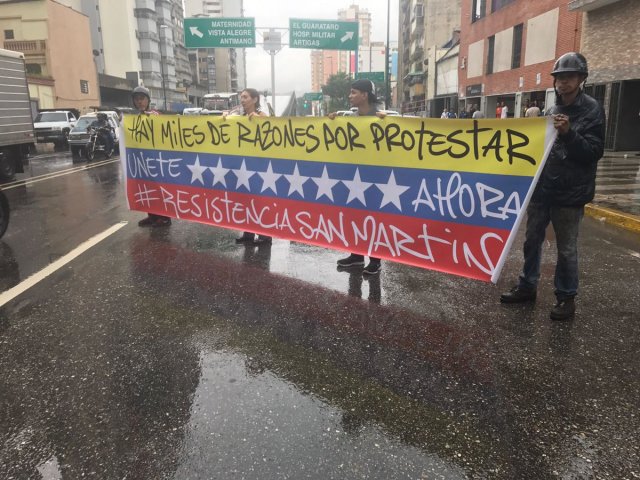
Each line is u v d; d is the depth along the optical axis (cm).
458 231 414
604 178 1101
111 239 629
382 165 450
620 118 1712
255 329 369
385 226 459
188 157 612
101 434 252
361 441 245
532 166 370
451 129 404
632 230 688
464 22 3288
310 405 274
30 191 1045
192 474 224
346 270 508
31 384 298
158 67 7925
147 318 388
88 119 2028
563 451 240
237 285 462
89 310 405
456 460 233
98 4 6888
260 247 591
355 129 462
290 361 322
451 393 287
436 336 359
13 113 1248
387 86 4197
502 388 292
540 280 479
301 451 238
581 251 581
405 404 276
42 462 233
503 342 349
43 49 3559
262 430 253
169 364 319
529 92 2403
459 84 3425
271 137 530
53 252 574
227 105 4488
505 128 378
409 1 6988
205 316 392
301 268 514
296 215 527
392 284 468
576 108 361
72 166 1591
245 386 293
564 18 2025
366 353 334
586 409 272
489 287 461
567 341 351
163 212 659
